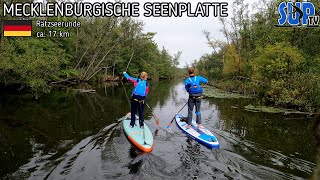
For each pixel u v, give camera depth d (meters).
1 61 14.93
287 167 5.84
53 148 6.83
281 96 14.48
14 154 6.38
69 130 8.66
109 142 7.38
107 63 39.75
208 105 15.57
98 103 14.99
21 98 15.76
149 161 5.96
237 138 8.20
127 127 8.52
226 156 6.41
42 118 10.35
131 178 5.07
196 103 8.66
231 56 30.78
